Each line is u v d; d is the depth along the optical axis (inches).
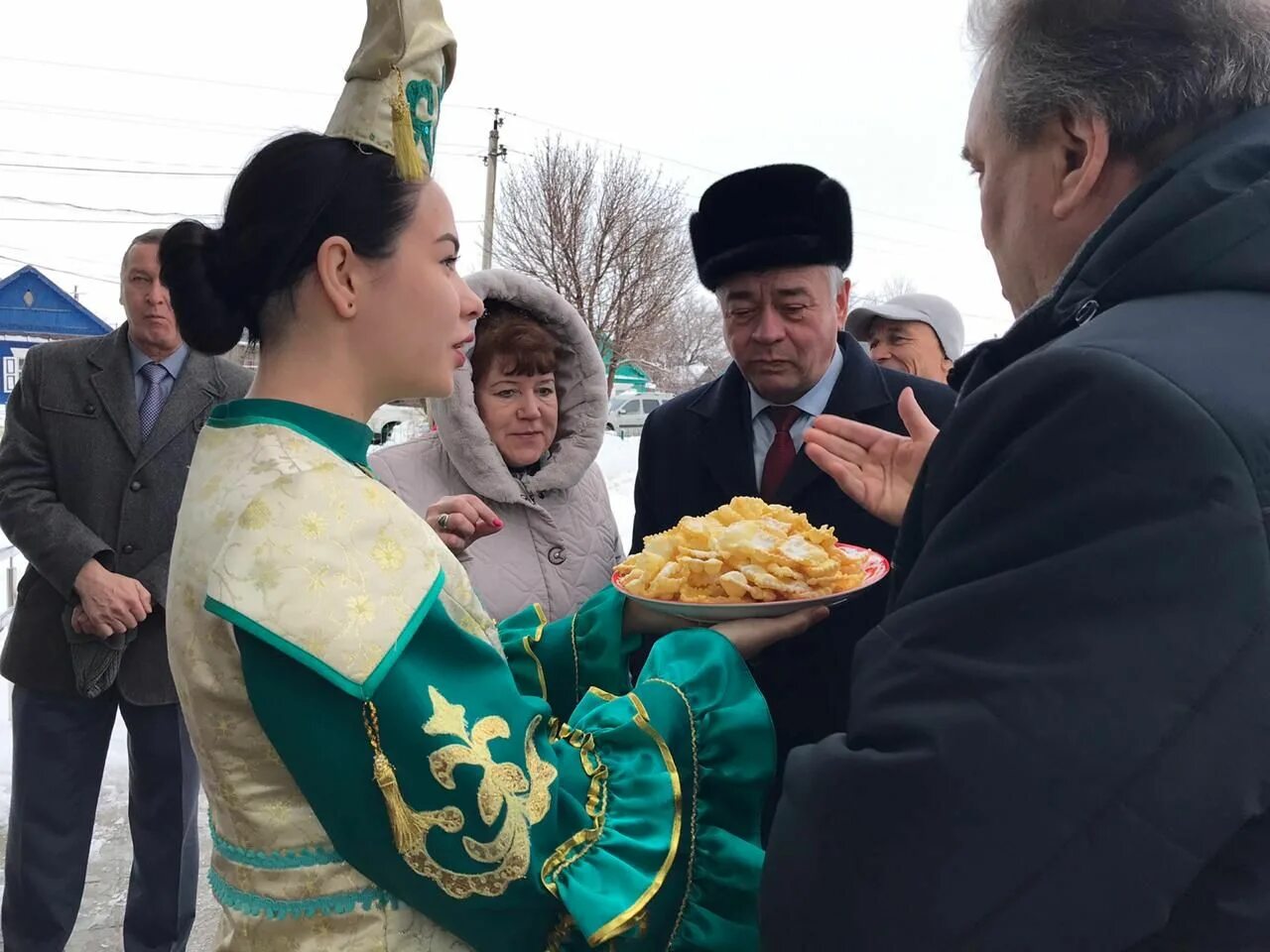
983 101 38.9
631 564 62.9
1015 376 31.7
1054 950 27.5
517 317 80.7
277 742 35.9
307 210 39.0
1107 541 27.8
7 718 152.6
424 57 41.0
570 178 711.1
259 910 38.4
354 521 37.5
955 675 29.5
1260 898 28.7
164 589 94.6
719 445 77.1
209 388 98.2
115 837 124.6
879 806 30.1
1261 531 26.7
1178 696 26.5
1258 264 30.9
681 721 46.8
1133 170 35.2
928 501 35.5
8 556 175.8
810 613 54.1
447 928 38.9
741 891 44.8
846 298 80.2
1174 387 27.9
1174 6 33.4
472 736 37.2
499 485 78.3
